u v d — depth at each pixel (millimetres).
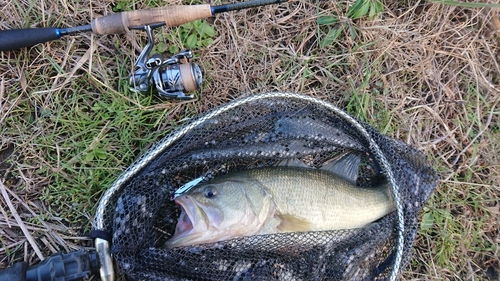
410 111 705
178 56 583
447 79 721
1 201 587
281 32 681
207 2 658
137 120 620
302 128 580
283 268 548
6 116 598
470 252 698
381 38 694
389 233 573
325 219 570
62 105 612
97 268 494
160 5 642
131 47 629
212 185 545
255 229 549
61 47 615
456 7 721
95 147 605
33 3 608
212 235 529
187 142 544
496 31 729
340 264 560
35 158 600
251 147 563
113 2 632
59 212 597
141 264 504
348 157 610
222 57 660
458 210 702
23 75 603
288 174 570
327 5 687
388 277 557
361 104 674
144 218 521
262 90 668
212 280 527
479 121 719
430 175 598
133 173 515
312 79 684
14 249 585
